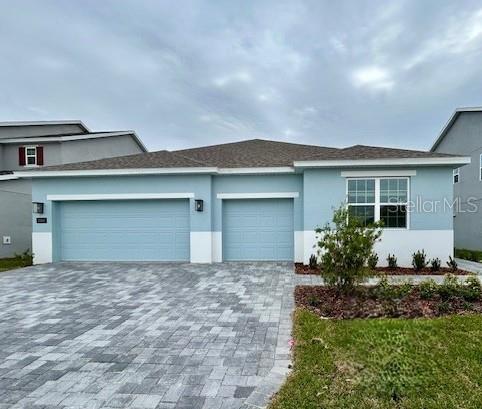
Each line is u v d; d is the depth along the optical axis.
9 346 4.95
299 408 3.21
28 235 15.92
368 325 5.23
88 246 12.84
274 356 4.44
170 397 3.50
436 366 3.92
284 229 12.55
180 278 9.59
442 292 6.66
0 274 10.52
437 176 10.98
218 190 12.55
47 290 8.44
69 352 4.70
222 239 12.56
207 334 5.27
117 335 5.31
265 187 12.43
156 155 14.33
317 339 4.73
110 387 3.73
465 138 18.95
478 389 3.46
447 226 10.95
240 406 3.31
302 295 7.43
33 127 21.00
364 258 6.89
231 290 8.11
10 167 18.88
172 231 12.61
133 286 8.73
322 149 15.95
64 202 12.93
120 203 12.77
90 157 20.05
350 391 3.46
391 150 12.07
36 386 3.78
